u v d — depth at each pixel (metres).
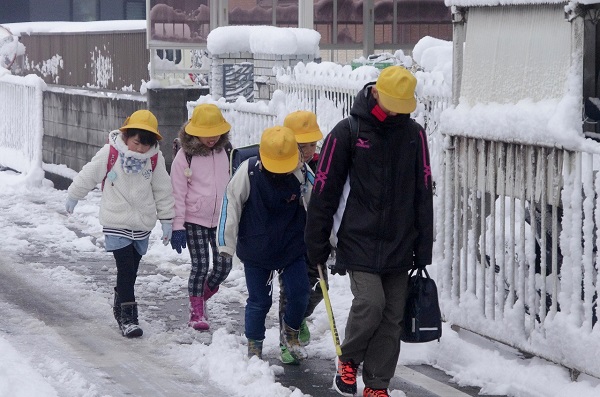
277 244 8.04
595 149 7.01
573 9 7.18
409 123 7.10
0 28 23.67
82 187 9.35
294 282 8.12
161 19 18.30
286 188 7.90
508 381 7.68
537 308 7.85
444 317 8.68
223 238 8.02
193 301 9.64
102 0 38.38
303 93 13.10
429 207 7.16
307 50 15.14
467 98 8.48
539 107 7.56
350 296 10.49
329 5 19.91
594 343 7.02
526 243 8.16
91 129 19.95
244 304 10.73
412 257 7.20
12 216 16.69
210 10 18.77
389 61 14.62
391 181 7.04
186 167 9.51
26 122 21.41
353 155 7.05
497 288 8.12
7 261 12.98
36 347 8.94
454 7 8.58
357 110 7.04
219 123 9.49
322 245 7.18
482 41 8.30
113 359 8.60
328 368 8.39
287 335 8.41
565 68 7.38
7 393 7.31
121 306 9.41
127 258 9.41
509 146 7.92
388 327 7.20
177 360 8.59
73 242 14.29
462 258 8.51
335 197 7.12
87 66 20.64
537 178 7.61
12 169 22.92
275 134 7.77
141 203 9.37
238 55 16.73
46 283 11.70
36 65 23.19
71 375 7.96
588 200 7.10
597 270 7.05
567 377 7.41
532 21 7.73
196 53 18.69
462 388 7.77
